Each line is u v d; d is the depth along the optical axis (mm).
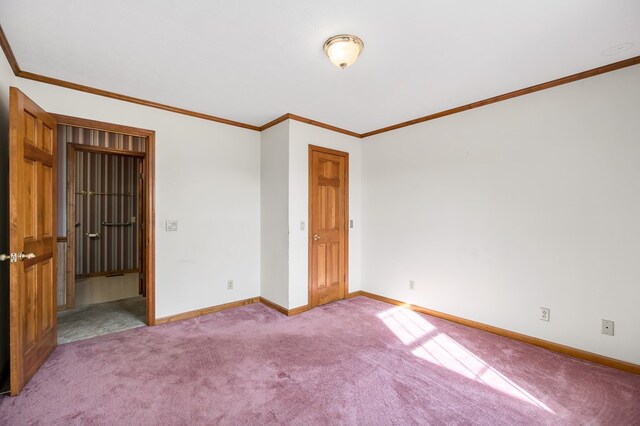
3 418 1700
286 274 3482
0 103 2072
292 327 3084
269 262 3779
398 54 2186
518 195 2795
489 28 1872
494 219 2949
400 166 3799
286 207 3496
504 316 2873
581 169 2459
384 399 1905
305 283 3619
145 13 1742
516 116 2811
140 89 2805
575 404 1860
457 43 2039
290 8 1698
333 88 2773
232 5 1674
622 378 2146
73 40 2016
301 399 1899
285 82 2648
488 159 2996
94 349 2562
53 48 2113
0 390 1974
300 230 3574
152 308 3107
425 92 2850
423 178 3549
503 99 2891
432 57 2223
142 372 2199
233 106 3238
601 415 1765
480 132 3059
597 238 2385
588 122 2424
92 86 2732
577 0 1614
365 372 2223
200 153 3453
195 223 3412
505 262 2873
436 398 1918
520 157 2783
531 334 2709
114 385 2033
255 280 3938
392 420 1714
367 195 4227
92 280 5289
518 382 2098
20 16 1761
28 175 2090
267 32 1931
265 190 3869
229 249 3686
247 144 3863
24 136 1993
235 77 2559
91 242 5555
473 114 3115
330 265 3920
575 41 2008
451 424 1685
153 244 3119
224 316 3400
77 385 2027
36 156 2201
